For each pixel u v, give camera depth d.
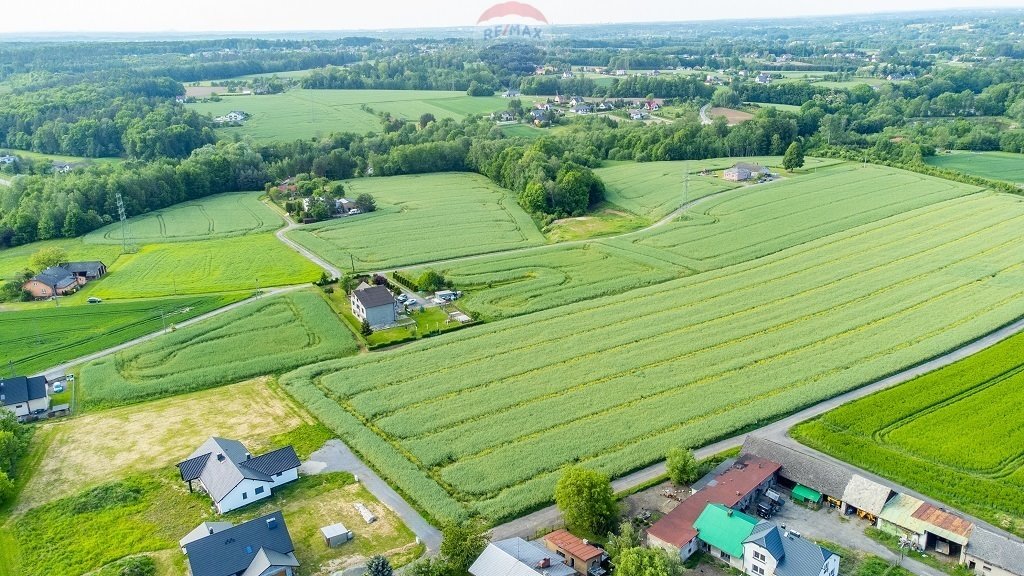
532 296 145.75
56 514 84.56
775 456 87.31
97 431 102.25
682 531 76.06
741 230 182.50
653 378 110.75
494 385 110.50
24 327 139.38
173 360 122.81
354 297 139.50
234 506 84.56
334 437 98.69
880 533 77.69
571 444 94.31
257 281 162.00
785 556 70.75
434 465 91.56
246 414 105.56
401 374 115.06
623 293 145.88
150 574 74.69
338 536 78.19
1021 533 76.19
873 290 141.62
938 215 188.75
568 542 75.00
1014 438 92.75
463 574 72.81
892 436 93.94
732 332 125.44
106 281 166.00
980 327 123.31
